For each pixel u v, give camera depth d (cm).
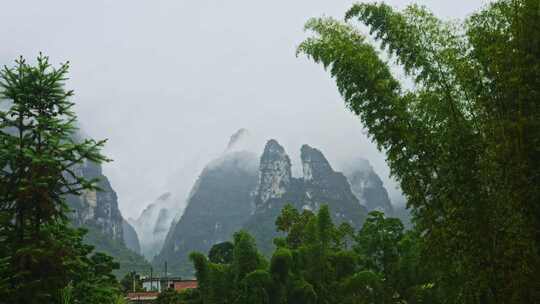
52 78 1360
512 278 855
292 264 2602
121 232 15600
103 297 1472
